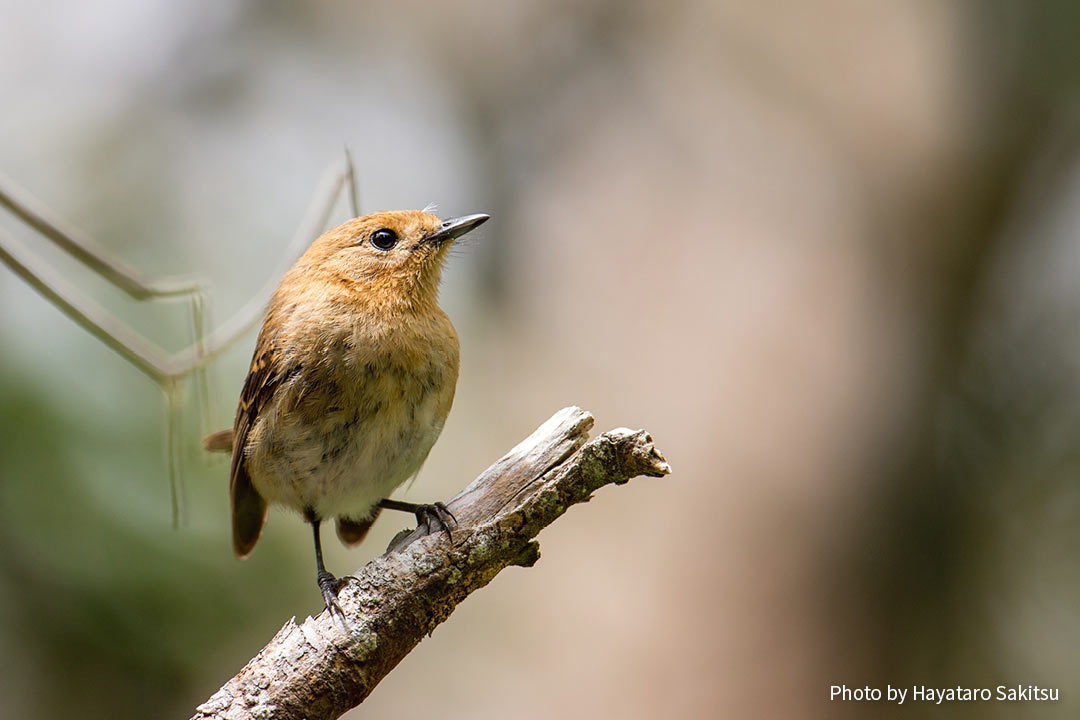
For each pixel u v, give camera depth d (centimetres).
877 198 1195
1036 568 1275
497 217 1402
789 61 1236
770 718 986
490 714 1066
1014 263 1337
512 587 1105
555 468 544
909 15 1228
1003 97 1239
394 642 533
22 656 903
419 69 1508
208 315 786
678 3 1319
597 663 1007
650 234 1227
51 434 911
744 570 1031
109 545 911
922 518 1160
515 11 1457
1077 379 1326
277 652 528
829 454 1088
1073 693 1195
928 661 1152
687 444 1082
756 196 1199
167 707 931
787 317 1133
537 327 1270
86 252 699
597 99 1367
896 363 1164
